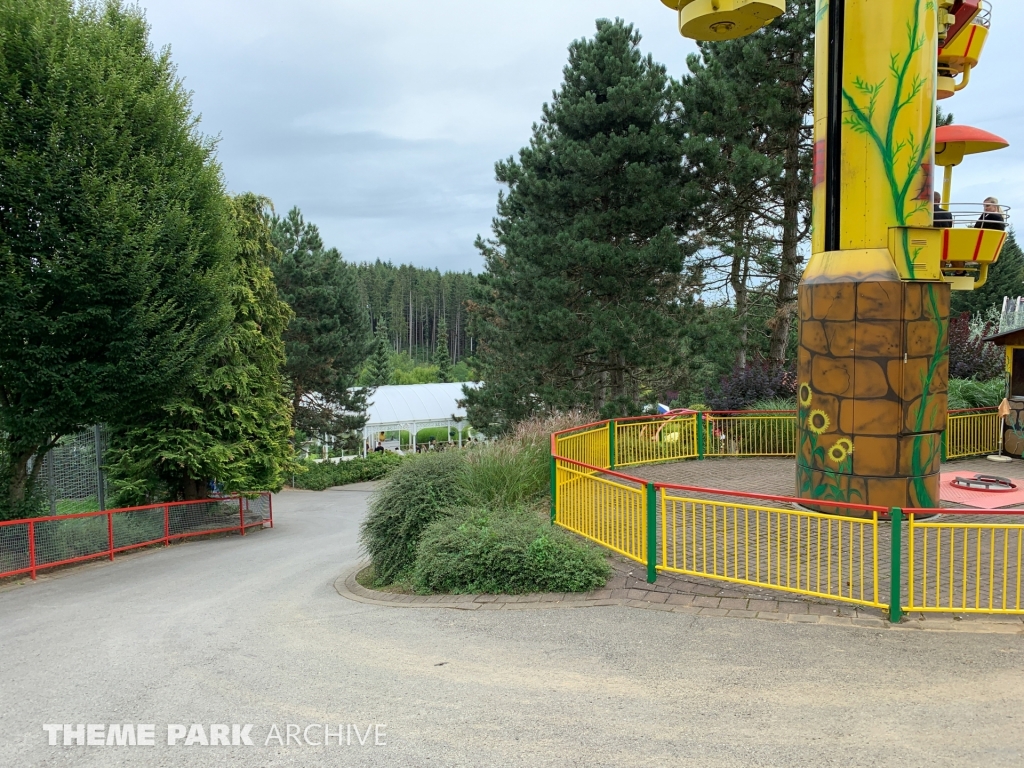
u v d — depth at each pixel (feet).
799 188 71.20
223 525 60.95
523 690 16.99
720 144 67.21
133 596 32.24
